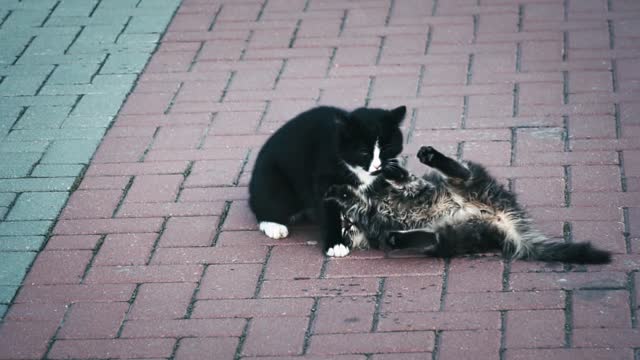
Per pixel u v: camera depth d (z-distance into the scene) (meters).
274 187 5.32
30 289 5.05
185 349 4.53
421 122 6.29
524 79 6.67
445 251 5.04
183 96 6.86
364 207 5.21
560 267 4.87
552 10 7.53
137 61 7.35
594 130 6.04
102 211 5.68
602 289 4.67
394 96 6.61
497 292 4.73
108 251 5.32
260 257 5.19
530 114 6.28
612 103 6.31
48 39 7.73
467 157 5.88
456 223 5.12
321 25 7.61
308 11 7.84
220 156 6.14
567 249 4.86
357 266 5.05
